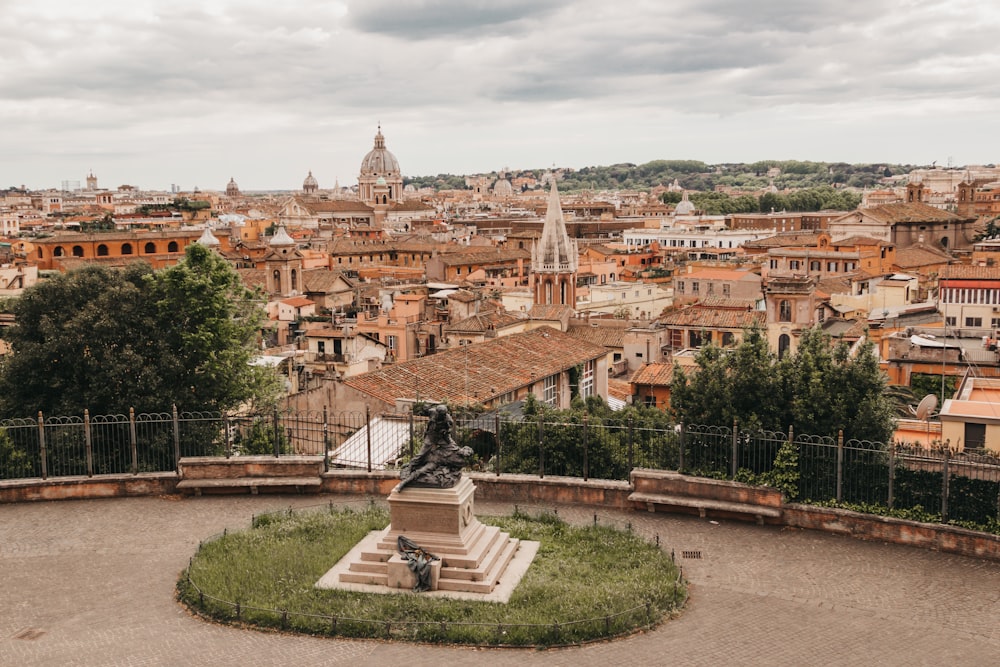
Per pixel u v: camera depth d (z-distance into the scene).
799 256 145.00
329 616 24.30
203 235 198.00
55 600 26.45
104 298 49.25
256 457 36.31
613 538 30.56
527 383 61.03
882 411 36.06
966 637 24.28
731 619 25.27
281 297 141.12
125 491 35.78
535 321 97.12
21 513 33.94
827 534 31.61
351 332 89.94
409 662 22.69
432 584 26.38
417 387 55.91
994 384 49.44
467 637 23.61
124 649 23.39
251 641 23.80
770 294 77.25
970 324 90.31
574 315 101.06
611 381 82.44
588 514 33.91
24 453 38.53
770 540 31.11
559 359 66.88
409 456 38.38
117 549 30.33
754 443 33.38
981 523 29.86
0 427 36.91
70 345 47.47
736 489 32.91
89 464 35.75
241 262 196.62
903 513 30.77
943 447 36.84
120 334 48.66
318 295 144.50
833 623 25.03
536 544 29.97
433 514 27.14
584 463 35.38
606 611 24.77
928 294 117.06
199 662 22.70
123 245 184.75
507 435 40.69
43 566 28.94
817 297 99.44
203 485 35.59
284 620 24.34
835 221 195.62
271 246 196.75
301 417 53.19
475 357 63.41
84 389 47.44
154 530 32.09
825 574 28.28
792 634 24.38
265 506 34.59
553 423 37.38
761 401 37.12
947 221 196.75
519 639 23.48
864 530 31.16
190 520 33.09
